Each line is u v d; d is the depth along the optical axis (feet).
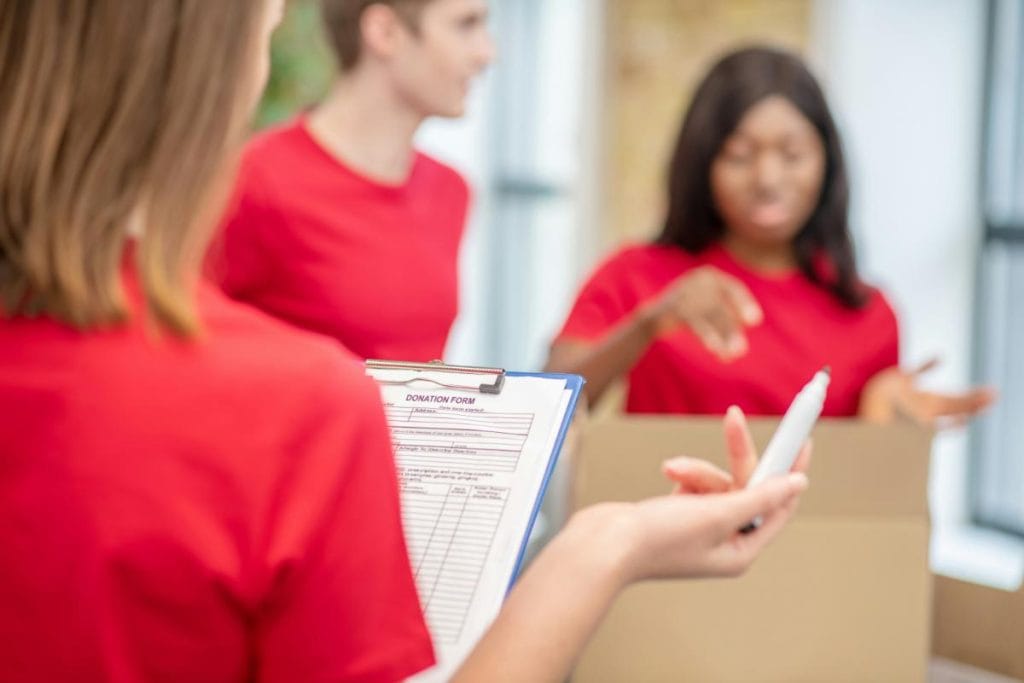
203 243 2.27
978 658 4.41
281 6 2.47
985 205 13.93
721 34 14.53
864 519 4.27
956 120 13.82
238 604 2.17
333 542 2.22
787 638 4.28
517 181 18.39
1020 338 14.15
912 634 4.29
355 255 6.50
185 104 2.21
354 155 6.56
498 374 3.15
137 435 2.15
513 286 18.63
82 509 2.13
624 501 4.34
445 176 7.27
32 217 2.14
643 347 5.61
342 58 6.56
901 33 13.56
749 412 6.43
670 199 6.64
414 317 6.78
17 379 2.16
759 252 6.64
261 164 6.42
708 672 4.27
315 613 2.21
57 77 2.15
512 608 2.60
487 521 2.88
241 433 2.19
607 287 6.68
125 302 2.18
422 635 2.34
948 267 13.98
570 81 17.67
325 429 2.24
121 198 2.18
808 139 6.28
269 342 2.28
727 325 5.37
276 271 6.48
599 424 4.34
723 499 2.88
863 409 5.98
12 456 2.15
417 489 2.96
